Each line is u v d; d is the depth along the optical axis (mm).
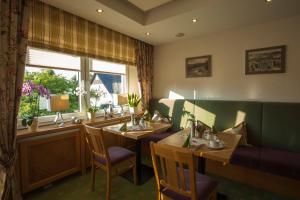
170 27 2867
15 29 1782
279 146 2375
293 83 2498
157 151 1375
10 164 1740
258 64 2746
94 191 2127
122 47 3207
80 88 2812
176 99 3449
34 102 2236
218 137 2031
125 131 2312
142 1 2379
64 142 2301
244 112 2693
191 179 1258
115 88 3508
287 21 2514
